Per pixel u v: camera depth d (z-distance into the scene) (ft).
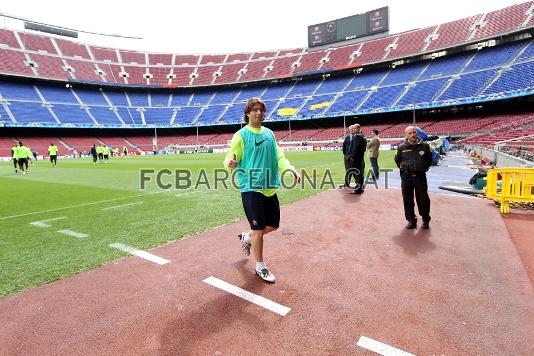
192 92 245.24
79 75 211.41
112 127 195.83
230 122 207.31
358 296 11.21
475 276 12.54
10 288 12.05
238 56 253.44
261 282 12.35
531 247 15.57
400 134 157.58
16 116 167.12
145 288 11.96
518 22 155.74
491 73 147.13
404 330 9.26
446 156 81.51
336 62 211.20
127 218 22.47
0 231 19.67
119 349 8.65
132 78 232.53
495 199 24.03
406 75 180.86
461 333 9.06
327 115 181.78
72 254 15.46
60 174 57.77
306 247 16.10
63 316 10.19
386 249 15.69
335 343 8.76
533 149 47.55
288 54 237.04
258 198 12.12
